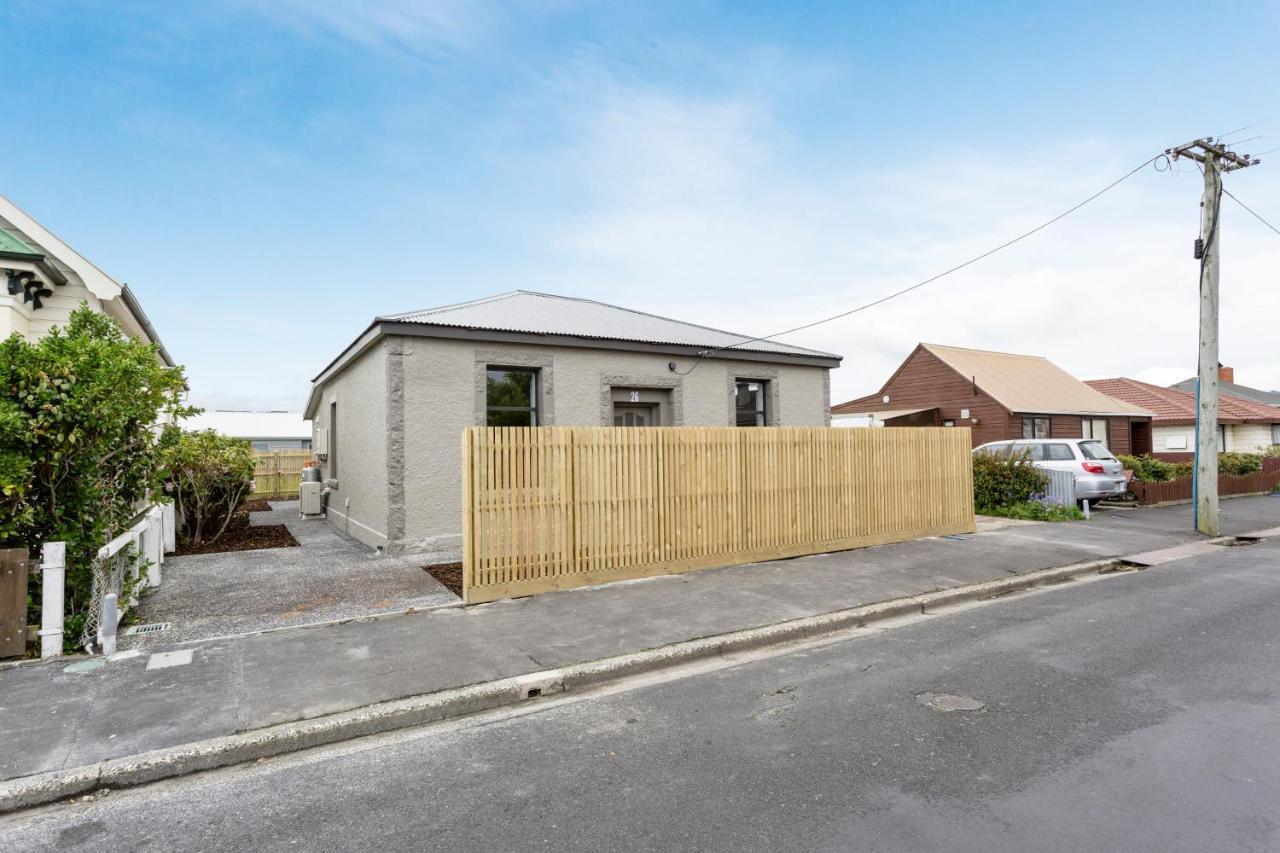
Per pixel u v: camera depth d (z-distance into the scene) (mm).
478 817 3250
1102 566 9289
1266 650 5594
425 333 9789
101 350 5883
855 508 10047
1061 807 3211
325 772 3779
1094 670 5148
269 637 5816
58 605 5289
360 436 11352
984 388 25750
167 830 3213
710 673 5336
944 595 7406
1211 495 11867
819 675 5195
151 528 7660
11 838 3164
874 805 3266
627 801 3365
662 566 8234
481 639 5789
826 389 14445
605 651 5516
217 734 4031
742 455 8961
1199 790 3348
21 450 5395
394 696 4586
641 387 12008
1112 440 28578
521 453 7309
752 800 3344
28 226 9680
